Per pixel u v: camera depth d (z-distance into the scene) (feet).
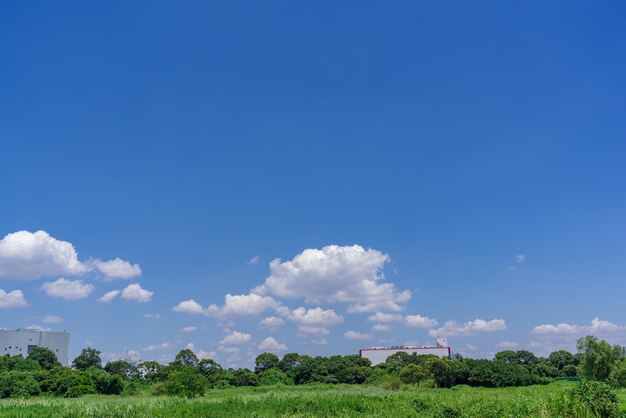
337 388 347.36
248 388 355.97
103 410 153.17
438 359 360.89
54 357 433.89
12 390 288.10
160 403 174.70
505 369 360.48
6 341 511.81
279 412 153.48
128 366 423.23
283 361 468.75
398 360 504.84
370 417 140.46
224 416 144.36
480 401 150.00
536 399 140.15
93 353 456.04
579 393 120.16
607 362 301.84
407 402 163.43
